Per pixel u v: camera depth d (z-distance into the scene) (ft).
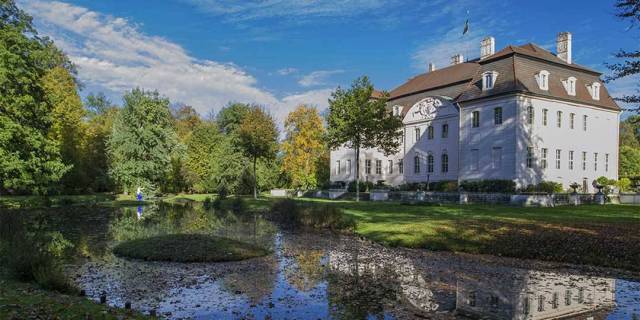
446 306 30.01
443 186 144.87
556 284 35.96
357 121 130.82
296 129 198.80
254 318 27.63
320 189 179.83
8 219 50.39
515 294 33.06
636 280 37.17
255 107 168.25
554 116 137.59
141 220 88.63
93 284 36.09
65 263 44.52
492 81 136.05
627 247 44.55
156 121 159.22
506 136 130.82
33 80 98.94
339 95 136.67
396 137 143.64
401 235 59.21
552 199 110.52
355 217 82.64
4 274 33.17
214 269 41.93
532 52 142.82
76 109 152.87
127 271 40.93
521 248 48.37
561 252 46.09
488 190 128.88
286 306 30.09
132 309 28.73
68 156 144.25
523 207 102.68
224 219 91.56
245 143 160.76
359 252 51.44
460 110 146.10
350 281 37.14
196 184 213.25
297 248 54.49
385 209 99.50
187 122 297.12
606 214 82.48
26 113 96.78
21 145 94.53
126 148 149.28
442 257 47.80
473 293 33.35
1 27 97.40
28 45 97.81
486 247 50.44
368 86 134.51
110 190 188.65
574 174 142.41
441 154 156.76
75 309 24.89
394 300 31.50
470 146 142.31
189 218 93.76
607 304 30.50
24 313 22.67
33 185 99.55
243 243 53.52
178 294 33.14
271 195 189.78
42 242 56.24
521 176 128.36
